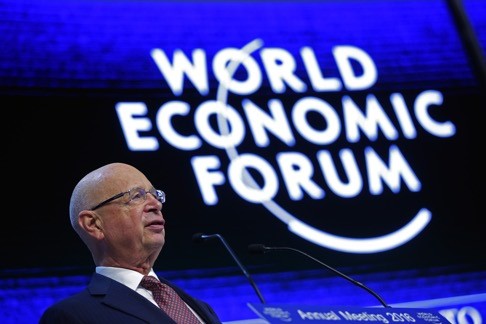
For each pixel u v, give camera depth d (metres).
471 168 12.85
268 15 13.13
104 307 6.14
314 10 13.40
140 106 11.84
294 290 11.31
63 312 6.11
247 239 11.48
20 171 10.95
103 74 11.86
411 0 13.91
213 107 12.18
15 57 11.55
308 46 13.10
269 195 11.86
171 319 6.16
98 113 11.61
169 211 11.36
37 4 11.90
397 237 12.02
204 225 11.42
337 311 5.05
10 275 10.34
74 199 7.01
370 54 13.30
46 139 11.24
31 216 10.75
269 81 12.66
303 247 11.62
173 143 11.77
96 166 11.30
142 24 12.35
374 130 12.73
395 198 12.33
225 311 10.95
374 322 5.16
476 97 13.41
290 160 12.17
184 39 12.52
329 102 12.75
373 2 13.70
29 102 11.37
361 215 12.09
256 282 11.23
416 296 11.66
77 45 11.90
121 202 6.86
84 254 10.75
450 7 13.44
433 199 12.47
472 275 11.98
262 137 12.23
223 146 11.98
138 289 6.52
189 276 11.04
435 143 12.91
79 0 12.14
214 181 11.72
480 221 12.45
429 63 13.48
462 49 13.74
